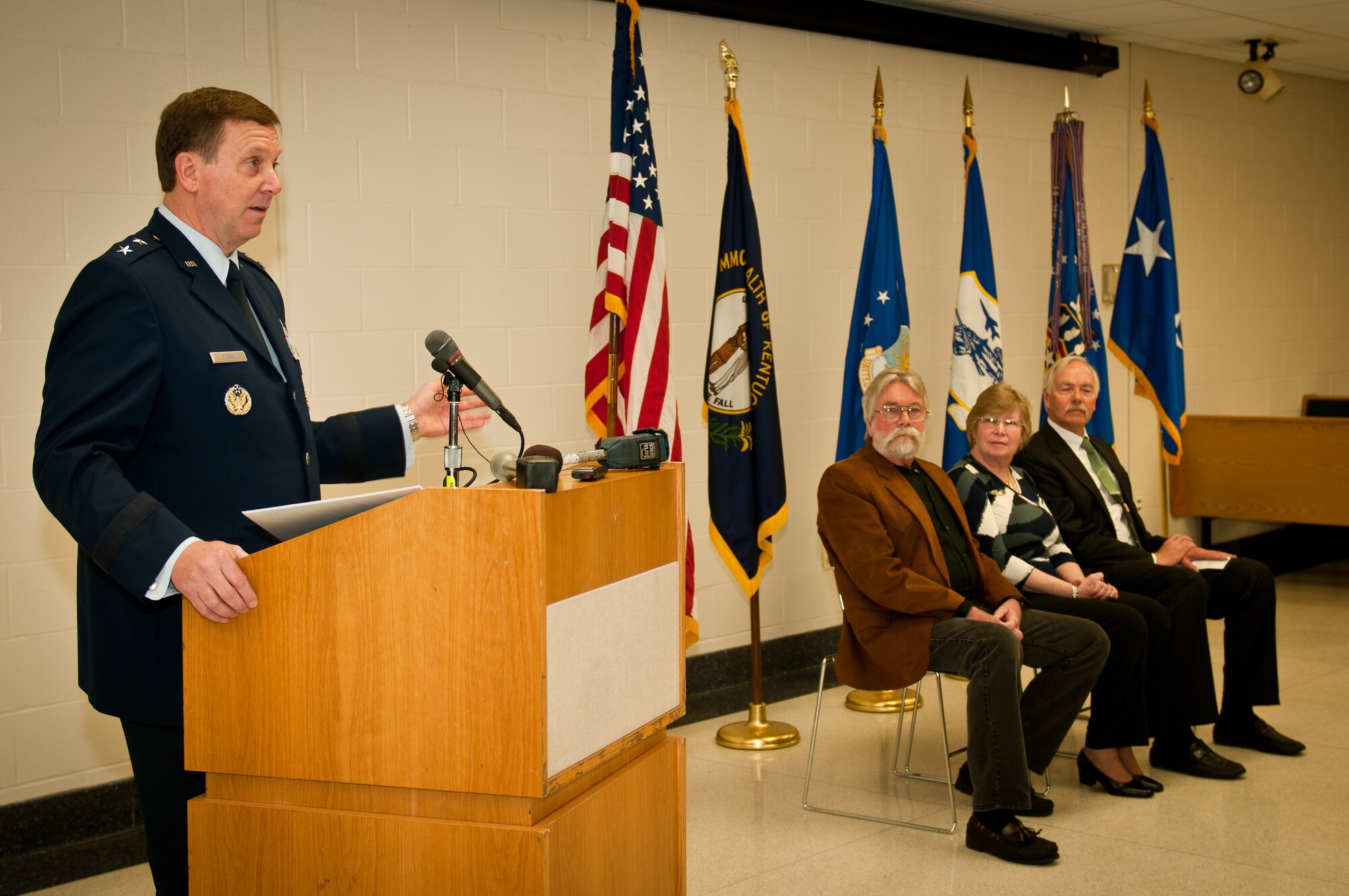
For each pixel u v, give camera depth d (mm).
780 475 3746
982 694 2902
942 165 5102
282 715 1440
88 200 3023
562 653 1381
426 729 1384
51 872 2881
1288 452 5871
